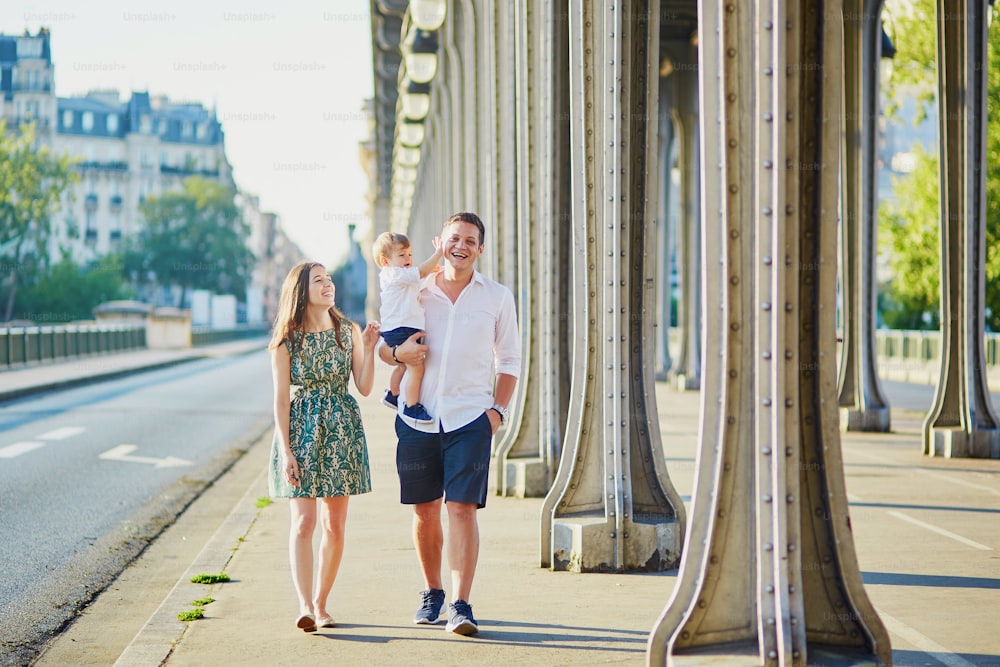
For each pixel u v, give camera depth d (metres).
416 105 19.52
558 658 4.82
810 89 4.21
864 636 4.29
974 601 5.96
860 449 13.82
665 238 29.00
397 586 6.34
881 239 35.03
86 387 26.66
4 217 79.94
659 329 29.19
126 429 17.02
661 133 27.84
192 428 17.47
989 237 30.30
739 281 4.25
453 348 5.34
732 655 4.20
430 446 5.38
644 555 6.81
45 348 34.25
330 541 5.42
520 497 9.72
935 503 9.55
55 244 118.00
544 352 9.73
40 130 113.50
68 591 6.84
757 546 4.17
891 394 25.27
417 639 5.16
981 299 13.05
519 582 6.46
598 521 6.82
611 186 6.84
